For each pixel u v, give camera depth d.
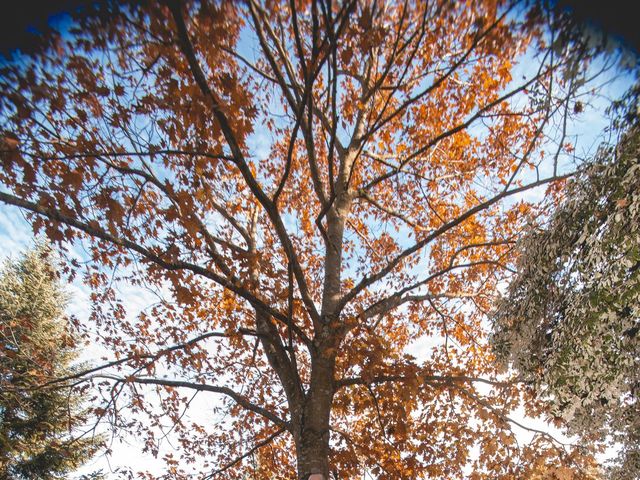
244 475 9.20
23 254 16.31
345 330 6.83
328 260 7.85
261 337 7.65
